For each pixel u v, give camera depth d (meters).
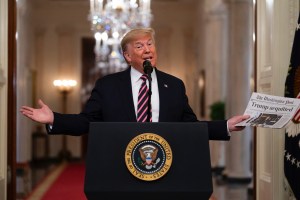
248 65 16.08
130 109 4.84
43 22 25.94
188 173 3.96
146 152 3.96
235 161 16.41
